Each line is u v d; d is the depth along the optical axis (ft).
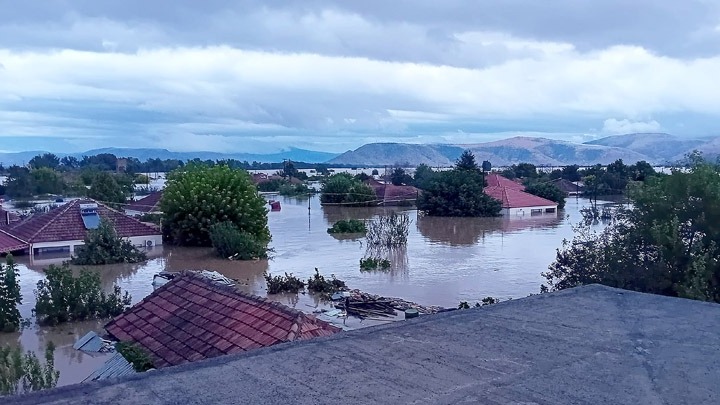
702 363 10.80
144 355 28.30
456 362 10.69
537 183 203.92
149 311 33.63
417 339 12.04
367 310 59.47
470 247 106.01
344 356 10.96
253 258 94.89
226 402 8.82
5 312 52.01
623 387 9.63
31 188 208.44
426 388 9.47
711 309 14.79
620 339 12.18
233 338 28.17
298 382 9.66
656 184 50.21
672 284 45.01
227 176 111.24
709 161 51.37
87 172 240.94
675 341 12.10
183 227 107.04
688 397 9.27
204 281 35.12
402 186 224.53
